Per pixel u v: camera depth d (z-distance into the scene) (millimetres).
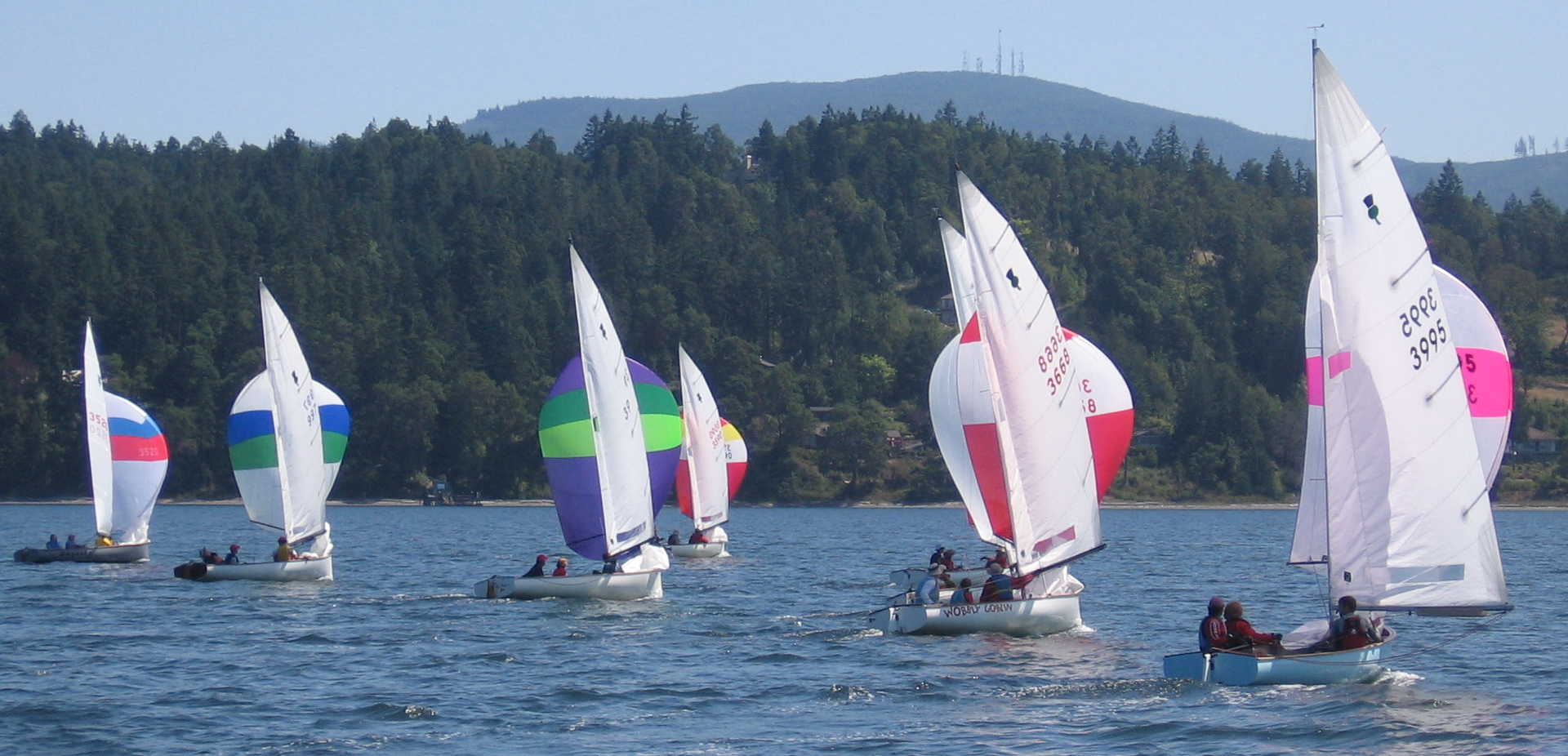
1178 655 43000
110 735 37719
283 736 37531
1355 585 39156
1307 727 37375
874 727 38094
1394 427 38406
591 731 38094
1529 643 51625
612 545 64125
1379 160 38219
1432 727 37281
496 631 55625
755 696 42219
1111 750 35469
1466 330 47125
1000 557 56500
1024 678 44062
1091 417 64125
